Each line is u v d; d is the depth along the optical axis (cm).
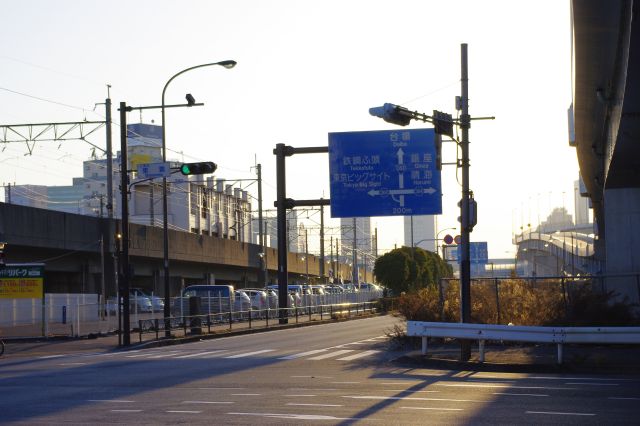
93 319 4747
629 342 2175
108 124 5494
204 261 8181
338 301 7581
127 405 1608
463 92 2516
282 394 1747
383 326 4975
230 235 11281
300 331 4656
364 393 1744
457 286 3266
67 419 1432
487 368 2280
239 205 11669
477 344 2977
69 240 6125
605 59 3078
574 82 3522
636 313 3359
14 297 4394
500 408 1494
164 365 2583
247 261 9375
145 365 2600
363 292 8569
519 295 3139
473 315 3106
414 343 3108
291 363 2569
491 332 2308
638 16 2308
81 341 4016
